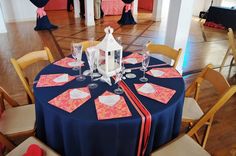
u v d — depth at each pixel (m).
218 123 2.17
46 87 1.41
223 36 5.42
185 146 1.33
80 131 1.14
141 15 7.97
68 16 7.44
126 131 1.14
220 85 1.50
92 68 1.53
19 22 6.62
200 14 7.53
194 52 4.20
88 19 6.05
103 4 7.37
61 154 1.34
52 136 1.29
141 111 1.18
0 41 4.68
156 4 6.82
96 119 1.11
